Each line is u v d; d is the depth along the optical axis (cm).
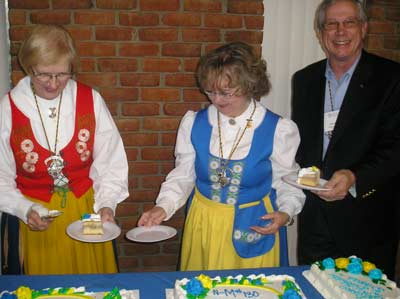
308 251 225
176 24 261
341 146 200
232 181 178
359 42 196
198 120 188
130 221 285
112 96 265
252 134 180
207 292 137
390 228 213
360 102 196
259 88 175
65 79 169
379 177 191
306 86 217
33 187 182
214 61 165
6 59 258
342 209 208
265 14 270
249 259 179
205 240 183
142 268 294
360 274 151
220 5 262
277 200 188
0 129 178
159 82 267
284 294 134
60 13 250
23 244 186
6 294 129
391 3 271
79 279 144
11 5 245
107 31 256
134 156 276
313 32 276
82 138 185
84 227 160
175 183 190
